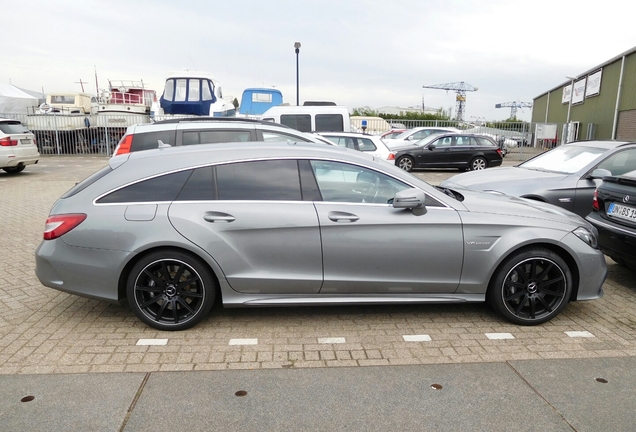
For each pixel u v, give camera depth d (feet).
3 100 74.13
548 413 9.30
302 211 12.57
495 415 9.22
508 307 13.35
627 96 81.82
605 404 9.61
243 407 9.38
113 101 75.25
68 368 10.77
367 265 12.78
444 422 9.00
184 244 12.19
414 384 10.28
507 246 12.94
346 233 12.59
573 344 12.33
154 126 22.66
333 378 10.50
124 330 12.83
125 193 12.59
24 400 9.47
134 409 9.26
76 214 12.41
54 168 56.49
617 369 11.02
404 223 12.71
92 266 12.35
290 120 42.34
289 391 9.96
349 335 12.72
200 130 22.62
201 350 11.77
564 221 13.60
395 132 77.15
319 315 13.99
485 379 10.51
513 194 21.58
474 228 12.93
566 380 10.50
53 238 12.51
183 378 10.41
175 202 12.48
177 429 8.72
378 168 13.28
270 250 12.52
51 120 71.97
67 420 8.90
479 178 23.80
